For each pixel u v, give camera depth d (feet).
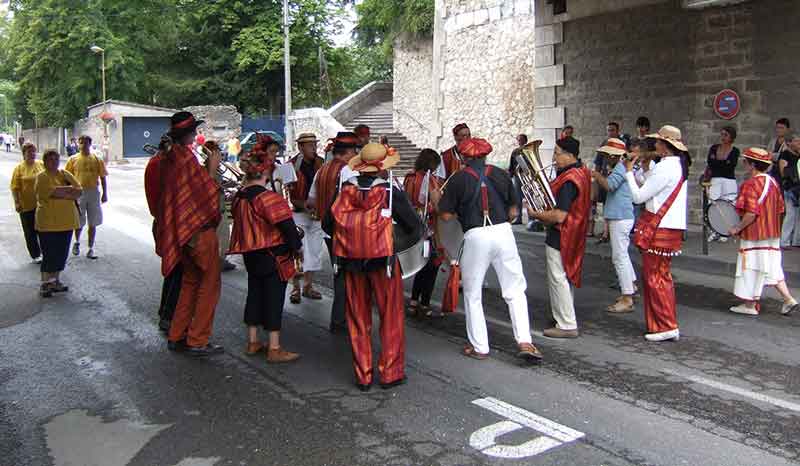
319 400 17.11
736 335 22.35
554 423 15.53
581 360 19.89
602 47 47.50
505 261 19.45
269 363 20.01
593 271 32.55
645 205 21.93
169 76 146.51
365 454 14.16
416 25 88.79
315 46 137.59
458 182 19.40
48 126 186.29
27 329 23.44
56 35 144.15
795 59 37.01
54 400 17.26
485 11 65.82
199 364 19.93
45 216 27.71
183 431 15.40
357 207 17.72
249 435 15.14
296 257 23.80
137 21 149.59
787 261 32.35
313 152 26.12
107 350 21.22
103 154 134.72
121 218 52.54
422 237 19.79
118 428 15.61
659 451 14.16
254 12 141.49
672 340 21.74
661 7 43.34
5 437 15.21
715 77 40.81
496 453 14.12
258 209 19.45
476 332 19.98
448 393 17.46
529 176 21.04
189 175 19.75
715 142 41.16
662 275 21.56
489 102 66.44
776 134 38.17
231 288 29.60
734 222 25.27
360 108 106.93
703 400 16.87
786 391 17.47
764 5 38.11
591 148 49.08
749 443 14.52
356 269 17.66
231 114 131.13
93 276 31.81
